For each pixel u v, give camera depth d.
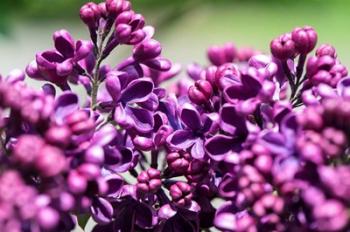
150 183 0.34
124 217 0.34
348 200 0.29
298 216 0.30
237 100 0.32
